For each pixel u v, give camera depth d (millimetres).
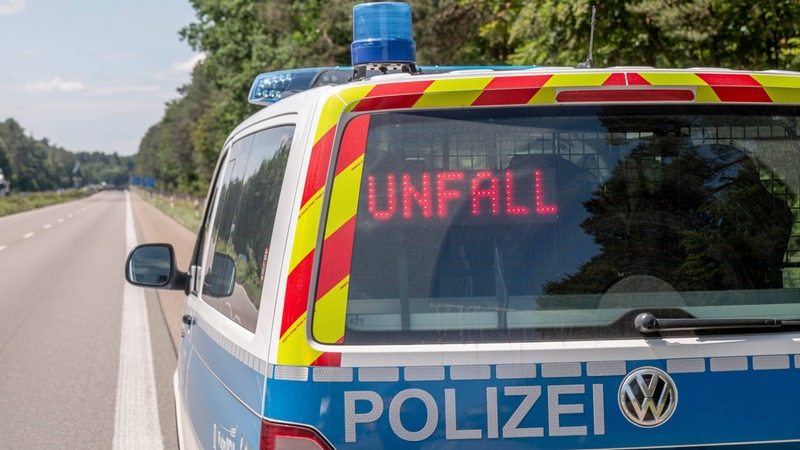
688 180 2570
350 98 2496
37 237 37688
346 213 2480
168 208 71875
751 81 2584
